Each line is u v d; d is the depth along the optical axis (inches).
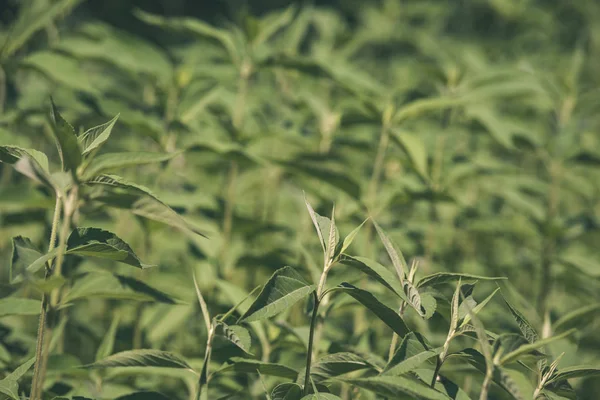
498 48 287.1
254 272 174.6
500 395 118.2
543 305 162.6
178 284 142.1
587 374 80.2
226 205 161.0
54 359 104.0
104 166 77.2
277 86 226.8
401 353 74.9
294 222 200.5
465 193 221.0
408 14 332.8
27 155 74.0
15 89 171.2
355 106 177.0
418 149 144.6
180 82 163.2
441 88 184.5
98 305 177.3
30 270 71.1
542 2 355.9
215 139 158.7
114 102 142.9
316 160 154.6
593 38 319.3
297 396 84.0
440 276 80.4
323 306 103.4
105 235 77.4
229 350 96.1
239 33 174.4
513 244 206.1
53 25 166.4
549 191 192.5
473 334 79.8
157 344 138.3
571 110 195.0
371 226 149.4
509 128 191.3
